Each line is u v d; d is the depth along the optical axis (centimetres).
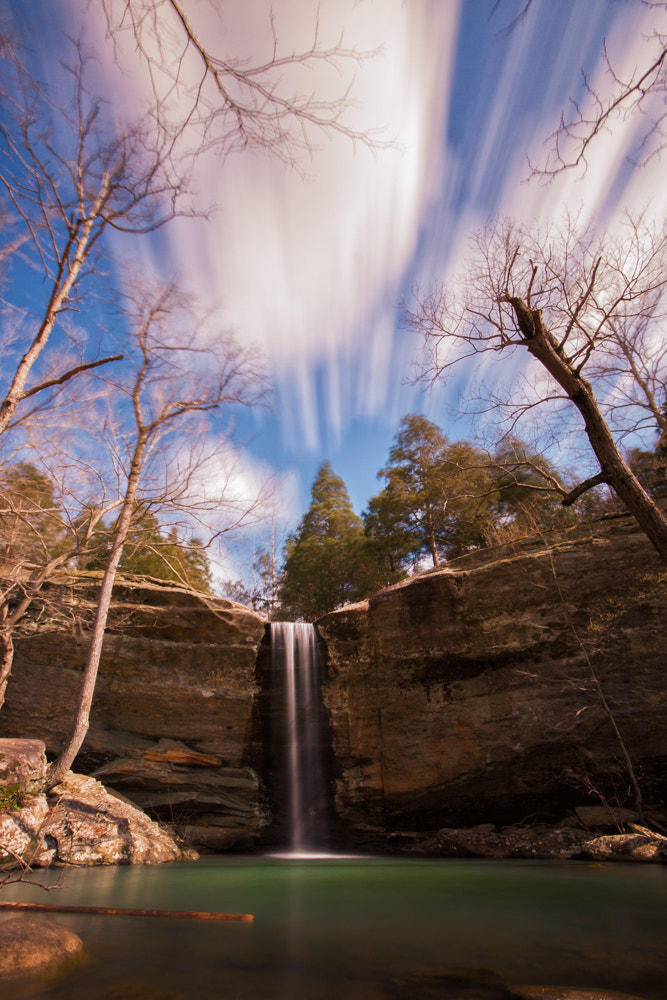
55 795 1248
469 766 1656
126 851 1188
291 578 3800
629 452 1692
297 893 808
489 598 1747
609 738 1515
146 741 1836
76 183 692
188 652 1955
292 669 2009
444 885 873
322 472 4288
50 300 812
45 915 600
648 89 416
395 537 3070
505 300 1064
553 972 390
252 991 346
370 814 1773
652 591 1541
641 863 1068
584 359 958
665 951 449
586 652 1524
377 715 1855
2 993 333
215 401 1603
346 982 365
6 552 1678
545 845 1297
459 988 353
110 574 1551
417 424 3100
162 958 424
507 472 1248
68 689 1805
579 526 1769
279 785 1877
